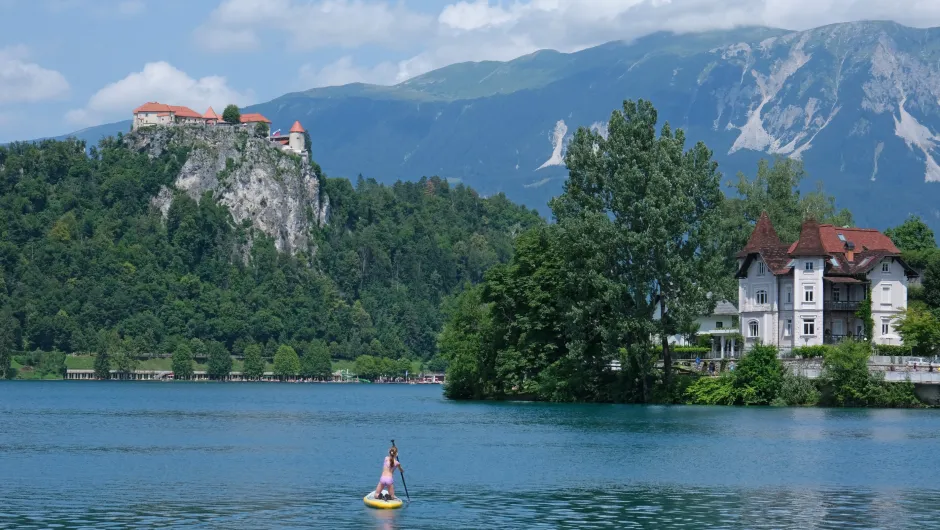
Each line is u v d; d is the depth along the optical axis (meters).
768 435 104.31
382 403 194.50
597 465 82.94
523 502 66.12
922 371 140.12
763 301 165.88
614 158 150.00
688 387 150.62
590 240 145.62
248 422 135.25
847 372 141.88
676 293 145.12
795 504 65.69
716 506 65.12
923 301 175.00
